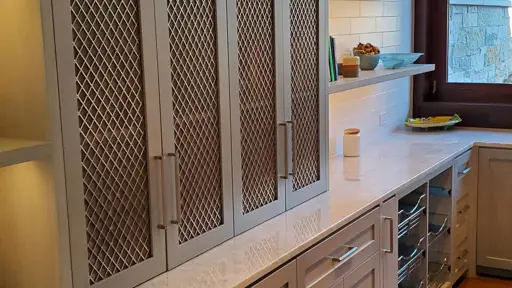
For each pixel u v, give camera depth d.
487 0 4.72
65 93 1.68
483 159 4.25
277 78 2.55
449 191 3.91
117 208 1.87
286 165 2.66
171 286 1.97
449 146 4.14
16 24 1.64
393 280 3.16
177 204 2.06
